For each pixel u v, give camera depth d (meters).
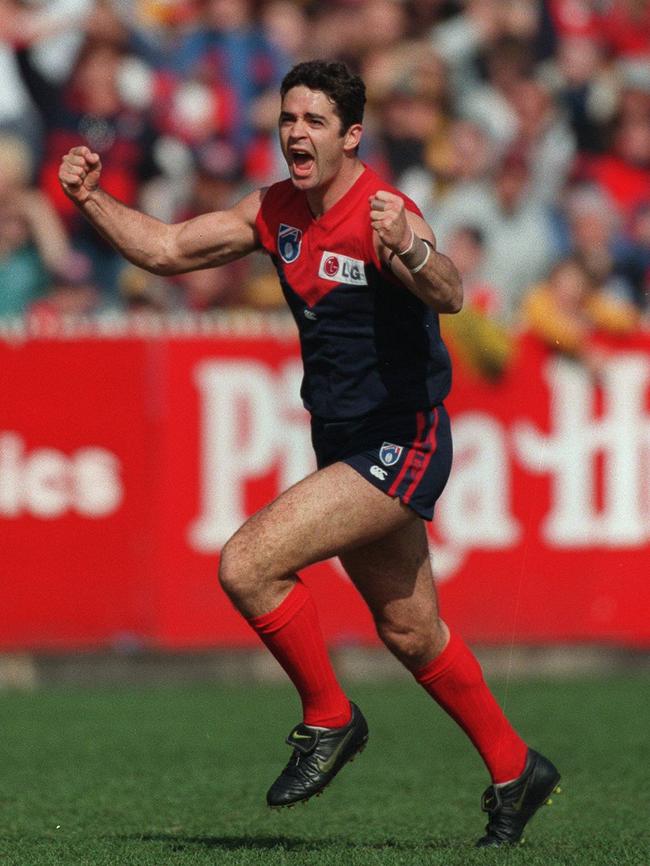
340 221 12.89
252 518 13.24
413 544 13.74
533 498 30.33
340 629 29.91
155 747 22.77
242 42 41.44
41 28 39.81
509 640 30.28
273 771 20.61
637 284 43.25
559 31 44.50
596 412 30.56
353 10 42.69
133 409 28.86
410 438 13.30
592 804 18.05
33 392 28.44
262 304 39.31
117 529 28.81
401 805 18.08
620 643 30.61
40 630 28.52
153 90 40.47
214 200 40.62
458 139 42.62
